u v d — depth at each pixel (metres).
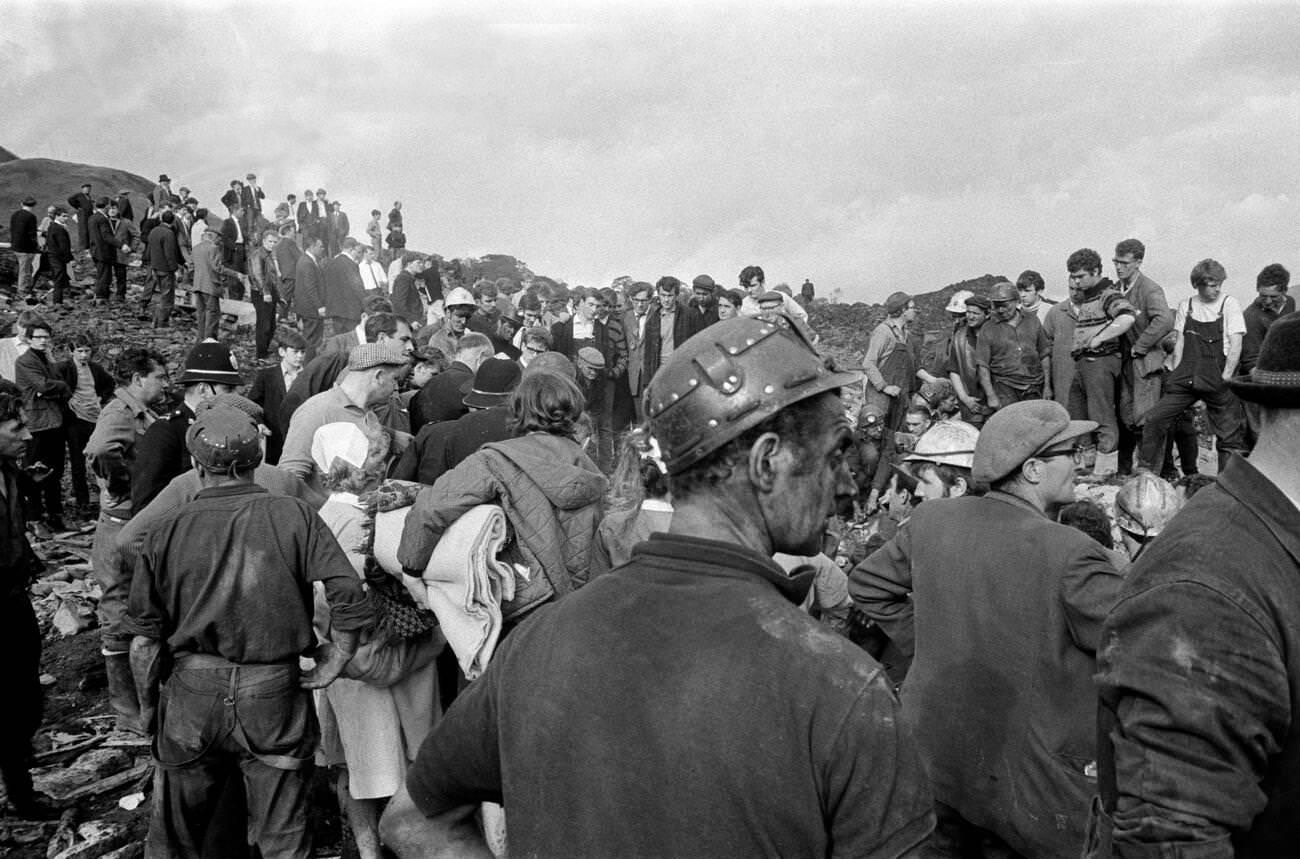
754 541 1.28
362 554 3.43
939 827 2.66
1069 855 2.33
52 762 4.53
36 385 8.48
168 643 3.08
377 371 4.25
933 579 2.65
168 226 17.06
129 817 4.06
